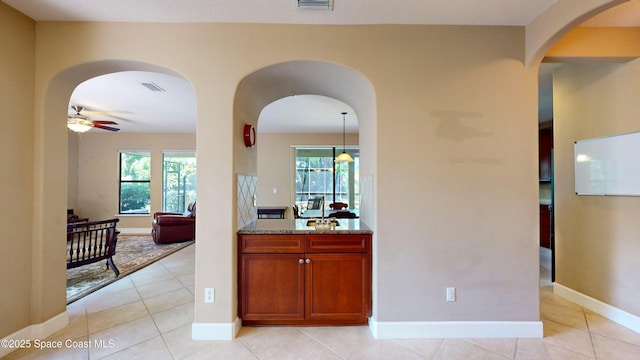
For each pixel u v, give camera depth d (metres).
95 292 3.11
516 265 2.20
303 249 2.30
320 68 2.33
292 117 5.30
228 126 2.20
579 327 2.32
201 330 2.15
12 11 2.00
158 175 6.90
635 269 2.28
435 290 2.20
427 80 2.22
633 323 2.28
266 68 2.24
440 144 2.21
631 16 2.14
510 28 2.22
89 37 2.16
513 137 2.21
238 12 2.07
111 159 6.84
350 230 2.30
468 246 2.20
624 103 2.36
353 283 2.29
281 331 2.26
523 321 2.18
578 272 2.75
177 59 2.20
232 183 2.20
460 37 2.23
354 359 1.92
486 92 2.22
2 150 1.96
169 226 5.59
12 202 2.02
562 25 1.90
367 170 2.55
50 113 2.22
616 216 2.42
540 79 3.31
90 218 6.80
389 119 2.21
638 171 2.26
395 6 1.99
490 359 1.91
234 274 2.22
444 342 2.12
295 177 7.22
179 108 4.61
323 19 2.15
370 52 2.22
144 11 2.05
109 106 4.47
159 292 3.12
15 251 2.04
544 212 5.08
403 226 2.20
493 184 2.21
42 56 2.16
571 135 2.83
